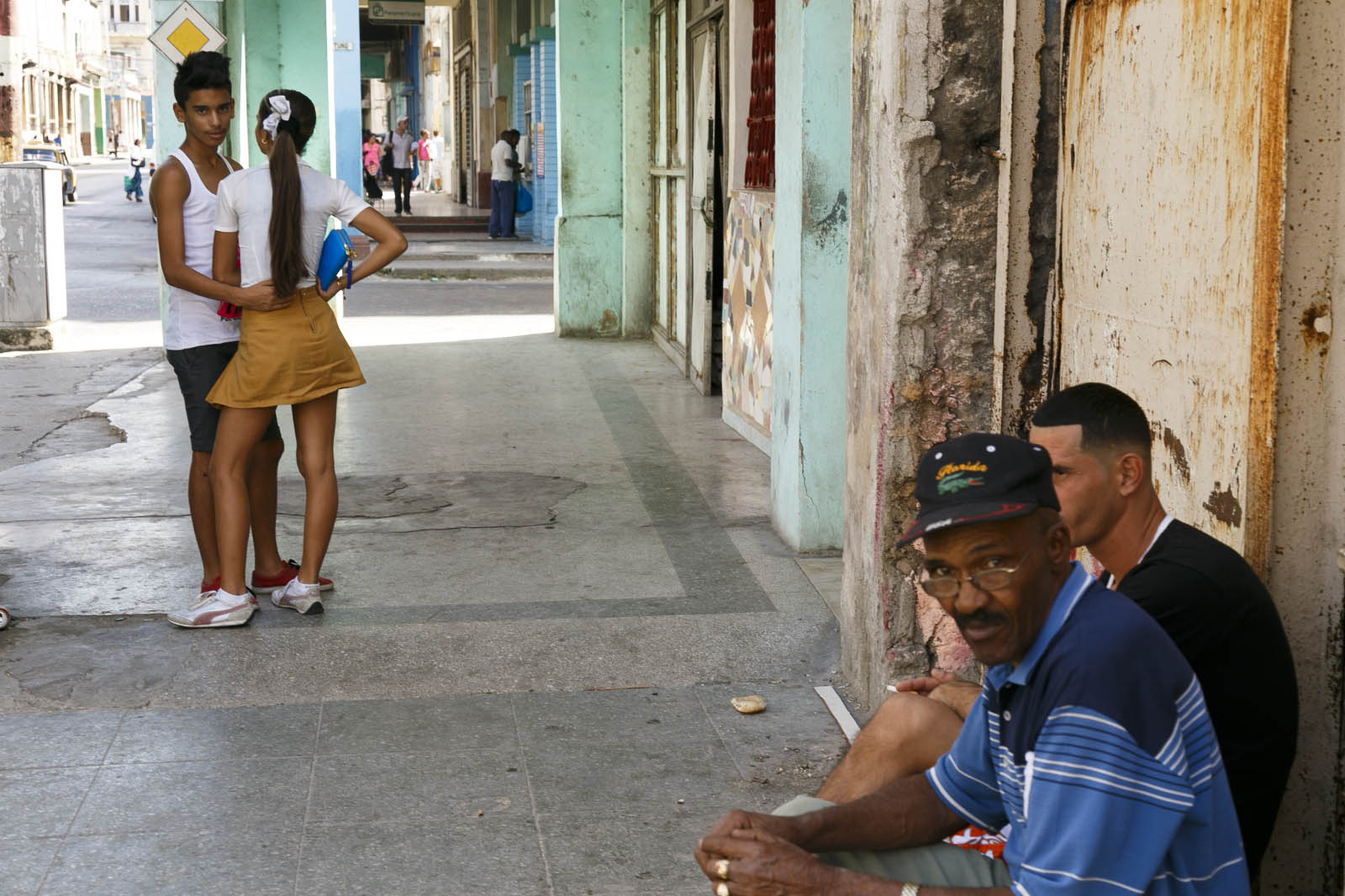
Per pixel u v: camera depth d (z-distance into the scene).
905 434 4.23
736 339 8.91
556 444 8.46
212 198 5.04
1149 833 1.97
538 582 5.75
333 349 5.10
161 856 3.52
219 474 5.12
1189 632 2.39
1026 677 2.08
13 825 3.67
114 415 9.30
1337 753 2.65
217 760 4.08
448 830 3.66
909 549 4.27
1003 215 3.94
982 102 4.06
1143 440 2.56
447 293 17.42
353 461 7.98
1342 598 2.60
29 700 4.50
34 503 7.03
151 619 5.27
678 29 11.01
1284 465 2.64
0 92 49.50
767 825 2.37
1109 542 2.60
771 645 5.04
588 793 3.89
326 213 5.04
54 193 12.34
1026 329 3.97
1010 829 2.50
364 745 4.20
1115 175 3.38
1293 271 2.58
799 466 6.09
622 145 12.71
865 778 2.71
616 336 13.06
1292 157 2.55
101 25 88.75
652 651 4.96
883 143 4.21
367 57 60.66
